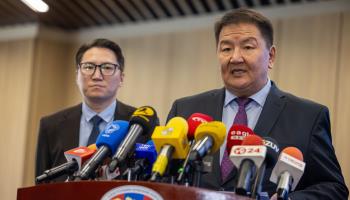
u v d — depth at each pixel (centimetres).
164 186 124
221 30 213
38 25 713
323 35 557
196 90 627
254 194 144
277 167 155
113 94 323
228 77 212
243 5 602
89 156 171
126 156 156
